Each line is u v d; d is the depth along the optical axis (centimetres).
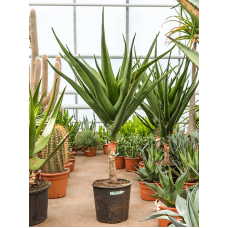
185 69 221
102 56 161
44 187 177
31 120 141
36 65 316
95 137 466
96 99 177
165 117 233
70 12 585
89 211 199
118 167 364
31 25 338
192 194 126
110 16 594
